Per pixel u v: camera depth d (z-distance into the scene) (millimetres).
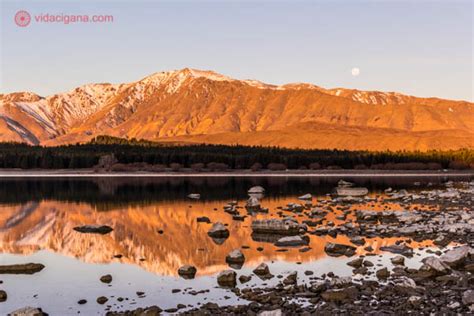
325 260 32250
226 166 165875
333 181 119000
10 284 28141
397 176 140750
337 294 23266
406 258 31875
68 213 60906
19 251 37906
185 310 22609
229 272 27656
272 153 184750
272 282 27062
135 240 41906
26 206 68875
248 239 41531
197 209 63594
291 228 43219
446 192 74812
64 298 25328
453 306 20969
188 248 38062
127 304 24016
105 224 51375
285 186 102375
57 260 34531
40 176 143750
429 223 45125
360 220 49562
